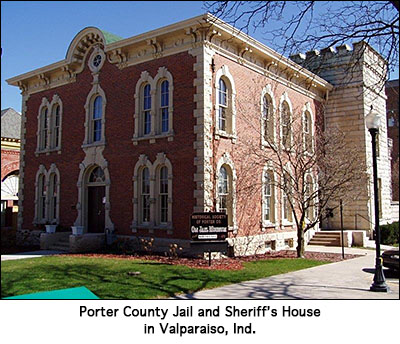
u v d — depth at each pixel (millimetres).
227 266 15297
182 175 18062
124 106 20828
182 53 18672
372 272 14688
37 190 25000
